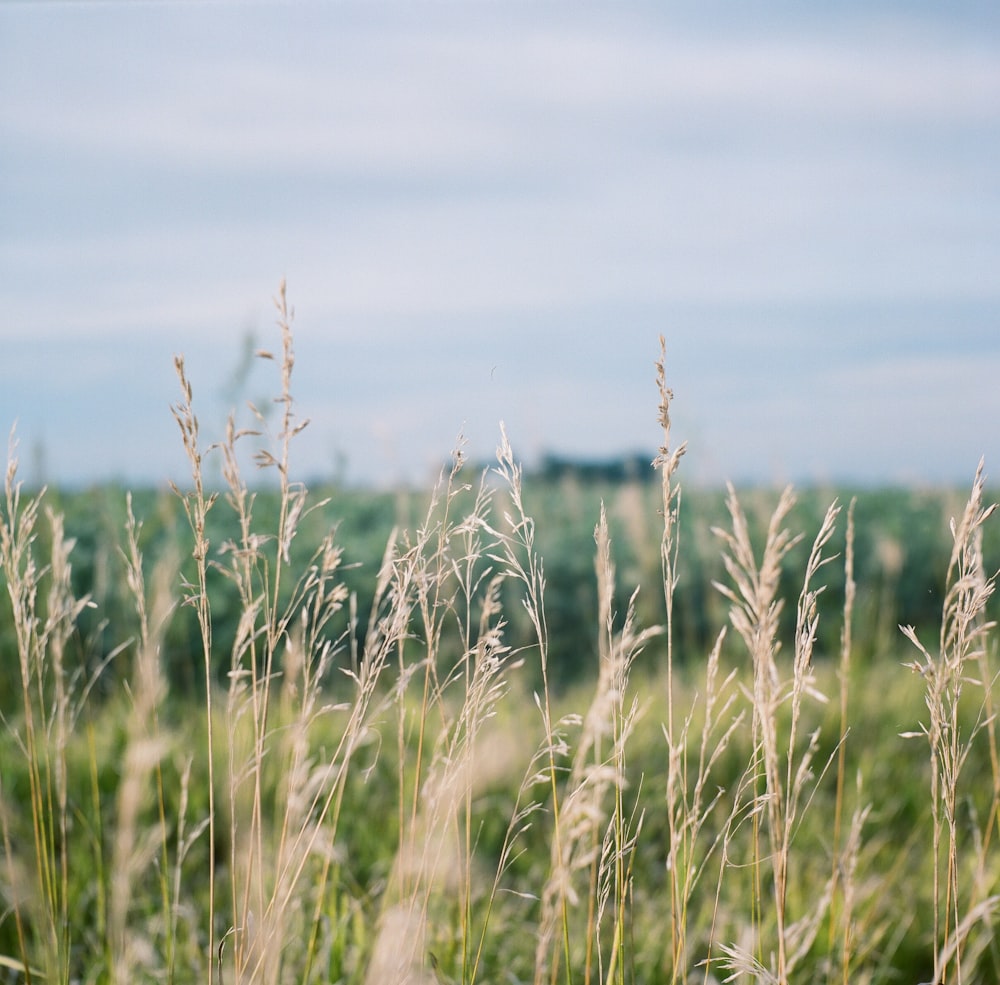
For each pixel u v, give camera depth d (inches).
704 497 336.8
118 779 146.5
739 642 268.7
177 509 241.6
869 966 107.9
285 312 60.6
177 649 215.9
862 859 127.3
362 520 362.9
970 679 63.0
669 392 59.7
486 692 65.9
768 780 55.1
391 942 65.0
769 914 104.0
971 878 118.8
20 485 67.6
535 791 154.6
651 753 178.2
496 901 116.0
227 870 125.9
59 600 70.9
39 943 91.2
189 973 94.7
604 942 110.0
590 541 360.2
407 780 144.3
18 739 73.8
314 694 65.8
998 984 99.4
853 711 203.6
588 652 316.2
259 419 61.1
